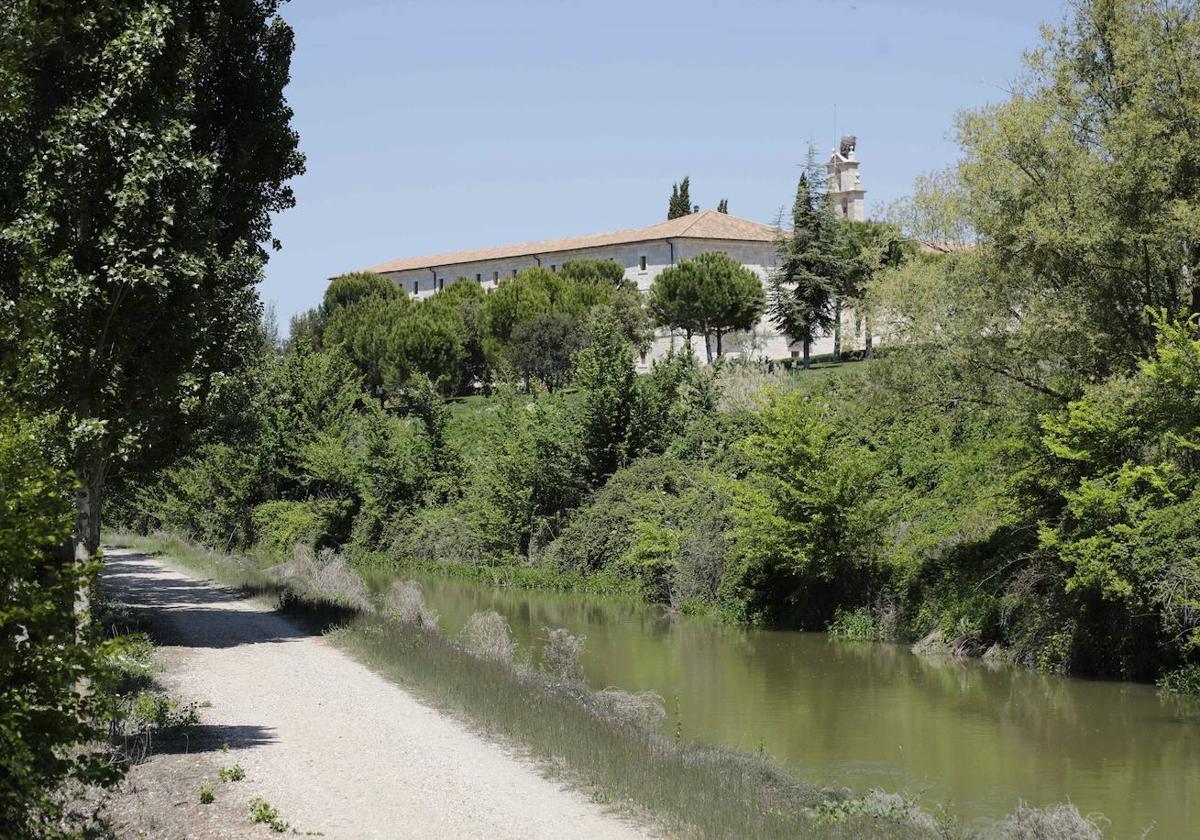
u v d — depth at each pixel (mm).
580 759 12727
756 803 11422
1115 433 23922
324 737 14266
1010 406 27406
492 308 91500
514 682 16984
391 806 11195
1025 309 26938
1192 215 23578
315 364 58688
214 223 19422
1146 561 22172
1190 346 22703
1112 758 17125
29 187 16438
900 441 34812
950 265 28422
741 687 22812
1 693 7672
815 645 28422
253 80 24328
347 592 32125
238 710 15977
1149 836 13289
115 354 17453
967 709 20703
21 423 8523
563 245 113500
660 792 11398
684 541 36375
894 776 15945
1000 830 12500
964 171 27266
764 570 32875
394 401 88000
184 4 20797
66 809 10570
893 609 29406
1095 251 25141
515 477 47312
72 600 8266
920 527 30828
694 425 44094
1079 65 27625
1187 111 24734
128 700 15344
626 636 29984
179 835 10117
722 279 85000
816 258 71250
